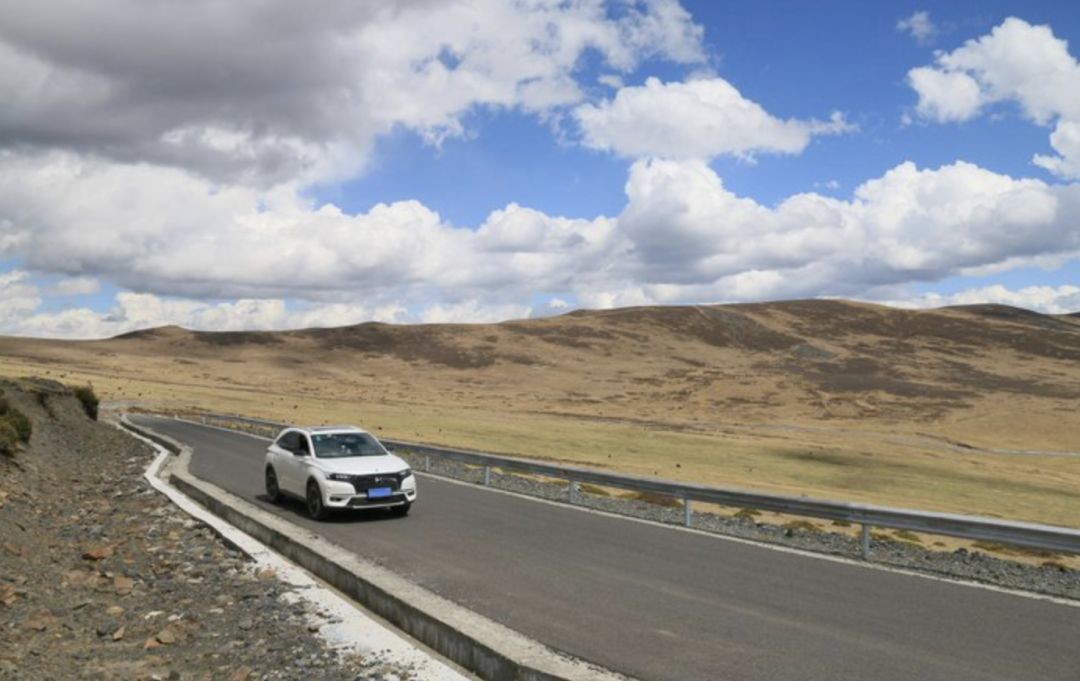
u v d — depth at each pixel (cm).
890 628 778
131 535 1262
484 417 8844
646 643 724
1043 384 14588
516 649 638
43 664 648
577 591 928
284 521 1294
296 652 679
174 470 2103
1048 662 674
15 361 13438
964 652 701
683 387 14412
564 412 10975
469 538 1294
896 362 18125
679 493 1510
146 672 644
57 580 948
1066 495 4972
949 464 6481
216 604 852
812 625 786
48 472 1939
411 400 11725
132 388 9862
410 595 811
